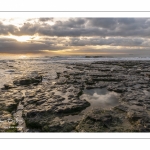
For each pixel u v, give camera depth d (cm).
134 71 2872
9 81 2008
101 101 1305
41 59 6444
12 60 5447
